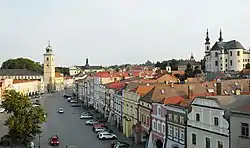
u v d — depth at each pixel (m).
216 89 91.88
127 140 97.88
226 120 57.75
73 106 193.75
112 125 124.88
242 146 54.72
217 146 60.22
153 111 83.81
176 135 73.00
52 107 189.75
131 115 101.81
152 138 84.44
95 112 165.75
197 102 65.31
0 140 98.19
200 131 64.44
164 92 88.44
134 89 101.88
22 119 91.25
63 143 97.06
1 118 150.00
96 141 98.50
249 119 53.50
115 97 122.88
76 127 123.88
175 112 73.00
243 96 63.72
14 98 93.44
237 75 181.12
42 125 128.75
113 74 181.00
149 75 181.38
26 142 95.62
